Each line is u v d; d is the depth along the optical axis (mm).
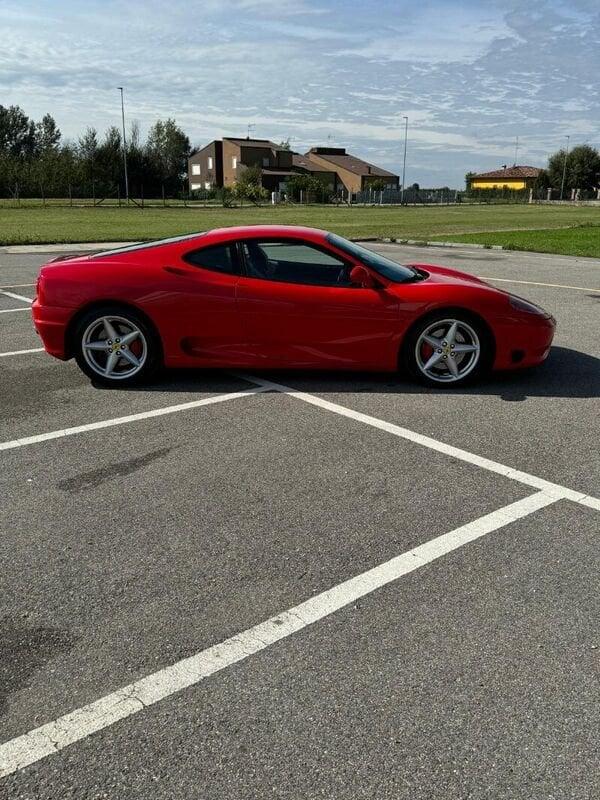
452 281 5715
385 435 4543
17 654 2479
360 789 1915
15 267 13195
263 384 5703
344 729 2123
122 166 63375
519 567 2996
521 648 2482
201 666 2406
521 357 5527
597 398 5316
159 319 5457
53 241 18312
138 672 2381
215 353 5559
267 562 3051
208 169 96750
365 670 2375
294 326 5430
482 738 2080
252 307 5406
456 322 5422
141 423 4793
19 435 4570
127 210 45344
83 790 1925
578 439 4469
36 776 1973
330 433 4578
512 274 12469
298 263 5512
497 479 3869
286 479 3879
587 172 97812
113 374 5637
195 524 3387
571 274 12500
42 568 3018
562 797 1885
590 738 2082
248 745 2070
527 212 51750
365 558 3078
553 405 5148
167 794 1909
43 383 5785
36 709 2219
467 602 2754
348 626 2611
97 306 5512
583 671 2367
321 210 51406
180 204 58781
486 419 4844
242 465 4070
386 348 5488
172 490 3752
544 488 3754
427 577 2930
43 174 58906
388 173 100250
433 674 2354
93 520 3432
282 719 2164
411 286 5465
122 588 2871
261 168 86688
